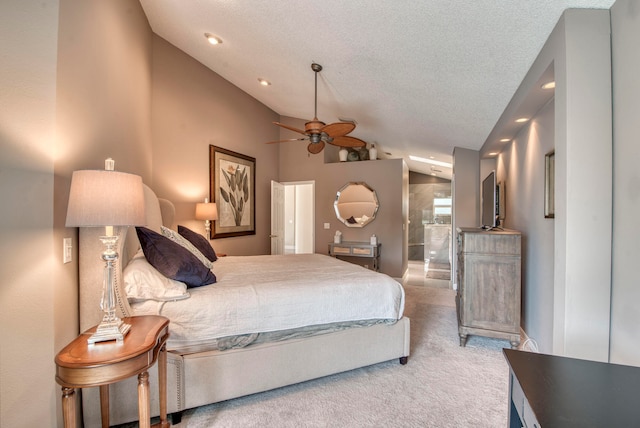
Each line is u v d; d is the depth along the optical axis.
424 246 8.48
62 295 1.52
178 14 3.06
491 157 4.78
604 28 1.61
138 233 1.98
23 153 1.38
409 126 4.43
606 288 1.61
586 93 1.62
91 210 1.32
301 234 8.70
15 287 1.34
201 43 3.60
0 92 1.34
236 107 4.98
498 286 2.78
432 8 1.88
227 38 3.25
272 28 2.74
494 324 2.78
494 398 2.01
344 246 5.72
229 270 2.75
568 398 0.83
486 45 2.12
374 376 2.29
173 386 1.74
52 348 1.44
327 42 2.67
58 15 1.50
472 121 3.60
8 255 1.32
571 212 1.64
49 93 1.46
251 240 5.38
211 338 1.85
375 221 5.87
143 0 2.97
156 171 3.59
